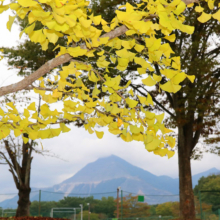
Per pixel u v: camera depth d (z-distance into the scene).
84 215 21.31
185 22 8.14
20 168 10.35
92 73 1.80
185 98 8.64
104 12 8.21
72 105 1.92
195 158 10.62
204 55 9.55
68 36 1.59
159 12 1.17
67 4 1.11
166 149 1.66
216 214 11.34
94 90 1.86
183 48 8.77
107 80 1.76
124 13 1.19
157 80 1.51
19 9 1.08
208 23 8.74
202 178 28.55
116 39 1.65
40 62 8.73
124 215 12.27
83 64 1.73
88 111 2.01
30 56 8.55
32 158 10.55
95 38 1.44
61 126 1.93
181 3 1.16
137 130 1.55
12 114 1.77
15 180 10.41
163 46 1.43
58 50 8.58
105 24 1.43
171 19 1.17
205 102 8.72
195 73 7.95
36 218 7.71
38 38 1.32
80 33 1.31
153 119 1.54
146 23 1.21
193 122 9.69
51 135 1.91
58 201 36.91
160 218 12.09
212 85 8.79
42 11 1.07
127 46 1.49
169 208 12.20
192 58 9.17
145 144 1.52
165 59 1.50
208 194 17.45
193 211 9.17
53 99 1.98
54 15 1.04
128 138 1.75
